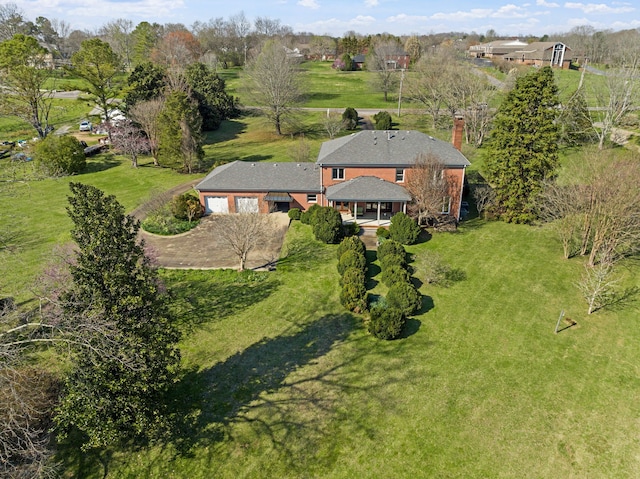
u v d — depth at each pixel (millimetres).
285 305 25656
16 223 36625
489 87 63250
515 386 19484
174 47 106125
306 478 15602
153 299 15898
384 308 24391
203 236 34781
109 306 14797
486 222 36781
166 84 64812
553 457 16203
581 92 54969
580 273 28453
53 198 42875
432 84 67188
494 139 37656
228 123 75500
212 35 151875
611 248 27469
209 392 19453
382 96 91750
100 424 15109
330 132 62594
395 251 29328
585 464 15922
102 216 14492
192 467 16109
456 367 20703
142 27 140125
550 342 22234
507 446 16672
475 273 28781
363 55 133000
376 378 20125
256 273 28797
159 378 16266
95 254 14391
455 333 23078
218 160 54562
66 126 70438
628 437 16922
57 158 49219
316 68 134125
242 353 21844
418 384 19719
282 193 38344
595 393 19016
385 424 17703
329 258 30875
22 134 64562
